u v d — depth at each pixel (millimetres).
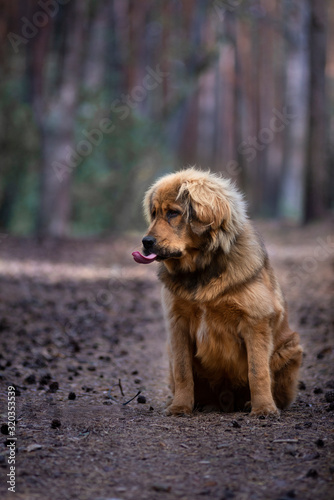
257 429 5660
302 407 6758
